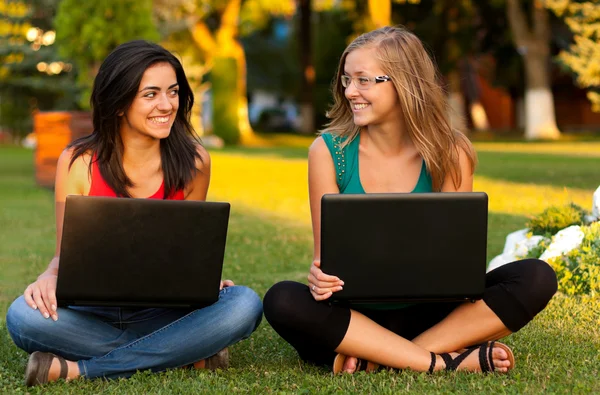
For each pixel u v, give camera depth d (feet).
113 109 14.35
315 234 15.25
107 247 12.94
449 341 14.15
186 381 13.29
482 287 13.34
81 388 13.12
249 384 13.34
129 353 13.80
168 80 14.40
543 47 119.96
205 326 13.89
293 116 185.57
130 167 14.92
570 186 48.37
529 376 13.47
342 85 15.28
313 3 146.20
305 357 14.75
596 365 14.15
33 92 116.67
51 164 56.95
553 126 122.11
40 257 28.84
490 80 149.07
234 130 124.57
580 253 20.90
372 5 114.32
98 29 62.64
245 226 36.14
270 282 23.36
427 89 14.57
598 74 73.20
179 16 112.88
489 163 69.46
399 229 13.12
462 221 13.12
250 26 128.67
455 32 130.82
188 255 13.14
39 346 13.92
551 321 17.63
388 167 15.12
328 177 15.21
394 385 12.94
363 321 13.91
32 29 99.60
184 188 15.29
